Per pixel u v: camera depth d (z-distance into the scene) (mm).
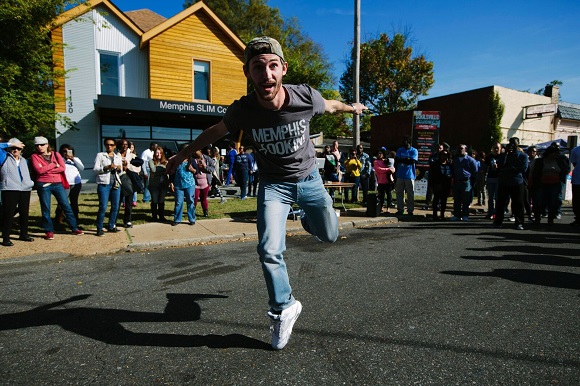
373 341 2703
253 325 3014
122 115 16172
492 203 9211
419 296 3650
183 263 5051
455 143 21797
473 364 2383
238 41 18000
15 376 2305
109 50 15906
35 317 3229
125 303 3543
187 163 7594
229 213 9094
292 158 2529
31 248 5762
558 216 9484
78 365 2426
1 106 10008
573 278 4242
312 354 2523
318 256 5297
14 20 9750
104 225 7461
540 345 2639
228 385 2172
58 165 6445
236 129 2516
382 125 26875
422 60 36094
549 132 22328
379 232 7285
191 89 17250
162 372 2324
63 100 12977
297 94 2420
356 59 12039
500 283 4051
